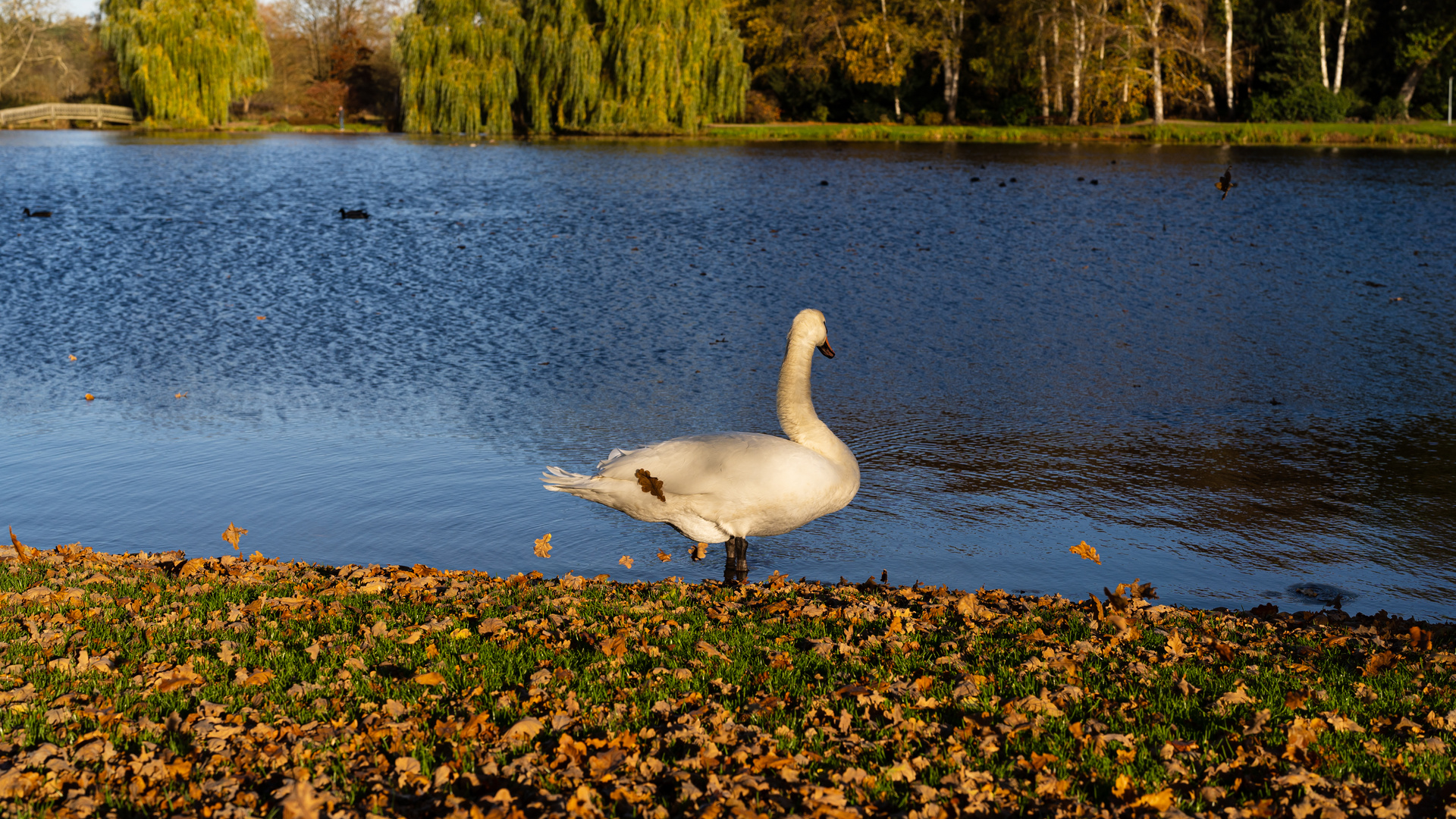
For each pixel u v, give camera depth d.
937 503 11.97
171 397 16.17
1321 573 10.09
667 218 37.62
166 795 4.47
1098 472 12.97
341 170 54.56
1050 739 5.09
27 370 17.64
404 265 28.19
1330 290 24.75
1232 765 4.84
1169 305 23.16
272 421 14.98
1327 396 16.34
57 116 90.56
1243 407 15.74
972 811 4.40
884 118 89.12
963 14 82.81
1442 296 23.97
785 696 5.64
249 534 10.92
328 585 8.20
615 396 16.38
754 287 25.41
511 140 72.62
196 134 82.31
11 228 34.59
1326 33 82.06
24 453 13.43
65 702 5.36
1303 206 40.25
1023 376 17.55
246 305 23.12
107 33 81.56
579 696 5.56
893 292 24.73
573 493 8.35
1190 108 84.44
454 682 5.78
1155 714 5.41
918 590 8.80
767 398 16.31
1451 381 17.11
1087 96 80.62
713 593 8.23
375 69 104.31
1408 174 51.50
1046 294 24.39
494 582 8.60
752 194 44.69
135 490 12.16
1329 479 12.70
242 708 5.39
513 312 22.59
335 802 4.42
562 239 32.81
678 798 4.50
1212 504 11.91
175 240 32.50
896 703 5.54
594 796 4.45
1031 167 56.69
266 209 39.84
